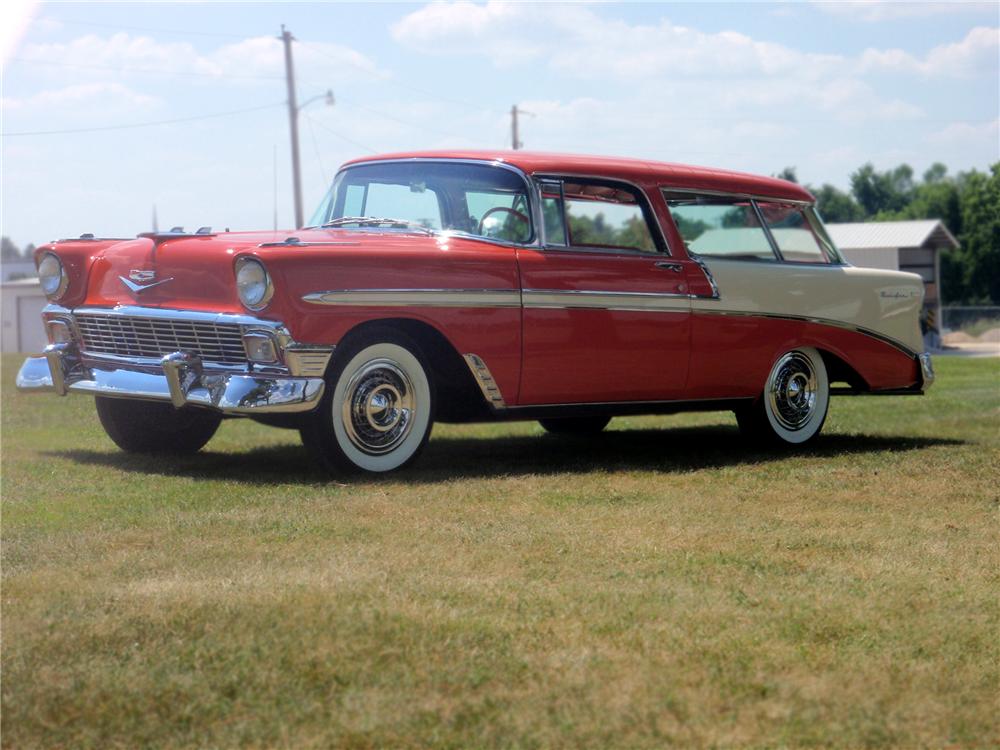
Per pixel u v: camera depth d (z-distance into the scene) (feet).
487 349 19.17
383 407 18.51
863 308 24.58
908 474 19.24
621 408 21.13
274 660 9.20
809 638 10.01
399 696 8.56
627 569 12.27
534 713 8.32
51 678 8.87
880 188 217.56
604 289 20.42
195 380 18.06
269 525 14.20
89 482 17.52
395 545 13.19
